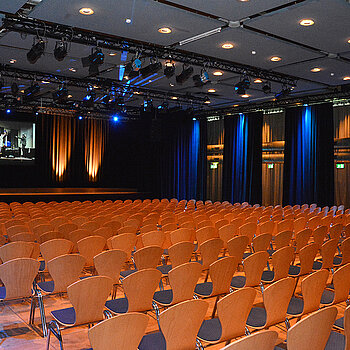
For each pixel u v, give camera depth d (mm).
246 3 7016
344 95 13648
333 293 4406
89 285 3533
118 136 21812
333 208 11664
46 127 19891
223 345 4223
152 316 4914
